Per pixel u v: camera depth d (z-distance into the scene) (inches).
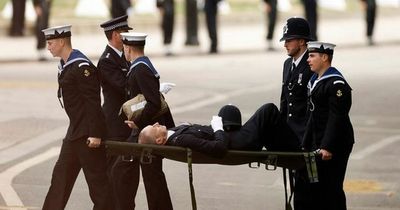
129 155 1259.2
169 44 3782.0
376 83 2972.4
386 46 4215.1
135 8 5108.3
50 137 2089.1
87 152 1290.6
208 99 2640.3
